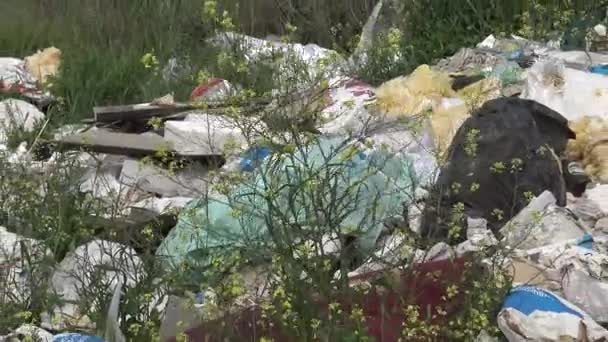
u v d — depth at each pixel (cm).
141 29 3544
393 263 1520
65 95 2950
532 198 1803
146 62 1808
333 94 2400
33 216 1841
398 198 1766
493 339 1421
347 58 3041
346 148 1767
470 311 1400
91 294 1598
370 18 3397
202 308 1480
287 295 1377
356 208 1518
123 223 1805
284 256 1416
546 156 1920
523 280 1572
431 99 2312
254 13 3800
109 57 3195
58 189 1909
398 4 3334
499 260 1559
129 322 1532
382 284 1454
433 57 3117
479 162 1875
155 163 2056
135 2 3619
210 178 1797
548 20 3108
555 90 2333
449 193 1841
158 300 1560
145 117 2534
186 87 2914
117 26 3612
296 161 1708
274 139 1791
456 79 2520
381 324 1405
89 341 1487
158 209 1950
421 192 1856
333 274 1512
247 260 1481
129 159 2217
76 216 1827
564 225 1764
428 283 1468
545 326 1405
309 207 1538
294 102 1800
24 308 1602
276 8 3797
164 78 3064
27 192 1902
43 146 2345
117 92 2970
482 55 2828
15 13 3788
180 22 3488
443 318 1427
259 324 1395
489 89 2388
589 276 1537
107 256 1727
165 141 2172
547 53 2781
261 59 2625
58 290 1680
